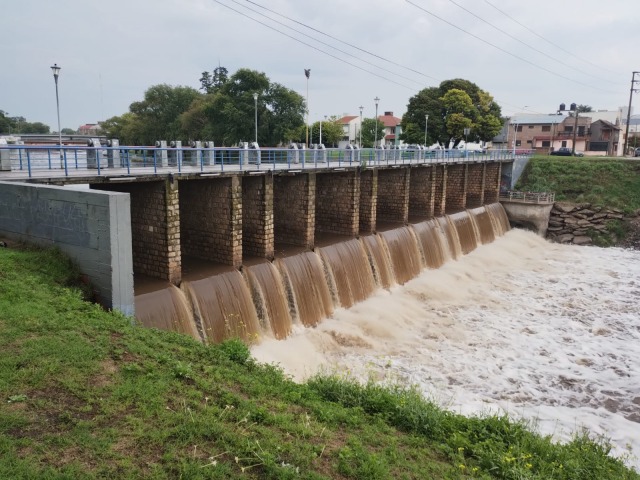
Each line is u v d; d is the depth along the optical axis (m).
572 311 31.09
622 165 56.25
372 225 34.09
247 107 62.88
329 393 13.08
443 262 39.84
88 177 17.77
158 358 11.45
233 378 11.81
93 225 14.32
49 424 8.45
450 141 72.44
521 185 58.75
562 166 58.12
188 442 8.70
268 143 66.88
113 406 9.23
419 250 37.09
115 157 22.39
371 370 21.14
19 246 15.73
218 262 23.83
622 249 49.06
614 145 97.56
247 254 25.92
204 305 20.64
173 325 18.83
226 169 23.30
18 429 8.20
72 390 9.43
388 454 10.29
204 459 8.36
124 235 14.48
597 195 53.78
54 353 10.50
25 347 10.51
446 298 32.50
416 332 26.70
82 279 14.80
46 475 7.26
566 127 96.94
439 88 73.56
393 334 25.95
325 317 26.64
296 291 25.39
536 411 19.48
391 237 34.50
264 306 23.42
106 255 14.23
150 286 19.53
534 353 24.89
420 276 35.69
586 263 43.28
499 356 24.34
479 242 46.91
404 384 20.19
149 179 19.09
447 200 49.75
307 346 23.19
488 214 50.09
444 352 24.44
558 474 11.34
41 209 15.37
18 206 15.89
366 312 27.89
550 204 53.09
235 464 8.45
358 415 11.92
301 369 20.88
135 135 92.75
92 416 8.87
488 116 71.69
